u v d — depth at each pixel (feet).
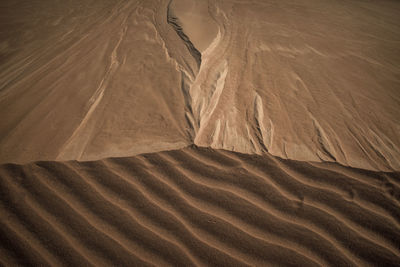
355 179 5.75
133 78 8.07
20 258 4.77
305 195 5.54
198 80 7.97
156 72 8.25
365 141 6.21
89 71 8.60
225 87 7.61
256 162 6.23
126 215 5.36
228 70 8.04
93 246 4.93
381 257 4.61
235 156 6.39
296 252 4.76
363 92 7.15
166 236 5.05
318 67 8.00
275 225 5.11
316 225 5.07
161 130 6.81
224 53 8.64
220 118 7.02
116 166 6.21
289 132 6.54
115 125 6.89
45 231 5.13
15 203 5.54
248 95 7.32
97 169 6.16
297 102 7.04
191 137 6.78
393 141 6.12
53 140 6.73
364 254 4.66
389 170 5.84
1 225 5.19
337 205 5.34
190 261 4.75
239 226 5.13
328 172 5.92
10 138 6.84
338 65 8.07
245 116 6.93
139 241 4.99
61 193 5.72
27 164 6.29
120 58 8.87
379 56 8.46
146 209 5.44
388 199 5.38
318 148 6.27
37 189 5.79
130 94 7.59
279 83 7.53
